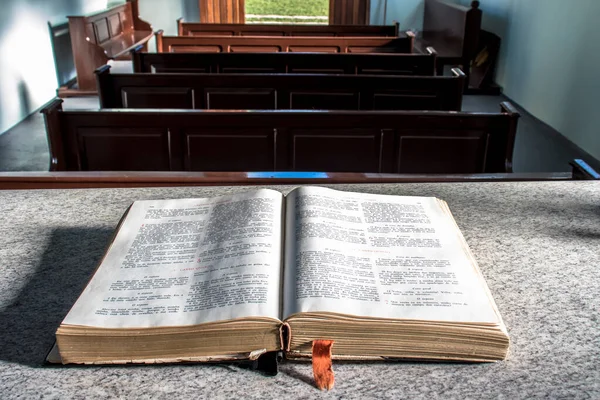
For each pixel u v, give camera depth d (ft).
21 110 22.29
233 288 2.85
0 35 20.61
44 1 24.47
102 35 27.32
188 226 3.65
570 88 19.86
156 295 2.89
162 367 2.71
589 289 3.38
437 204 3.99
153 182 6.20
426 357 2.74
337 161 12.22
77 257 3.76
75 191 4.94
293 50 22.85
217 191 4.91
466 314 2.75
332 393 2.52
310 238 3.29
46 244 3.94
